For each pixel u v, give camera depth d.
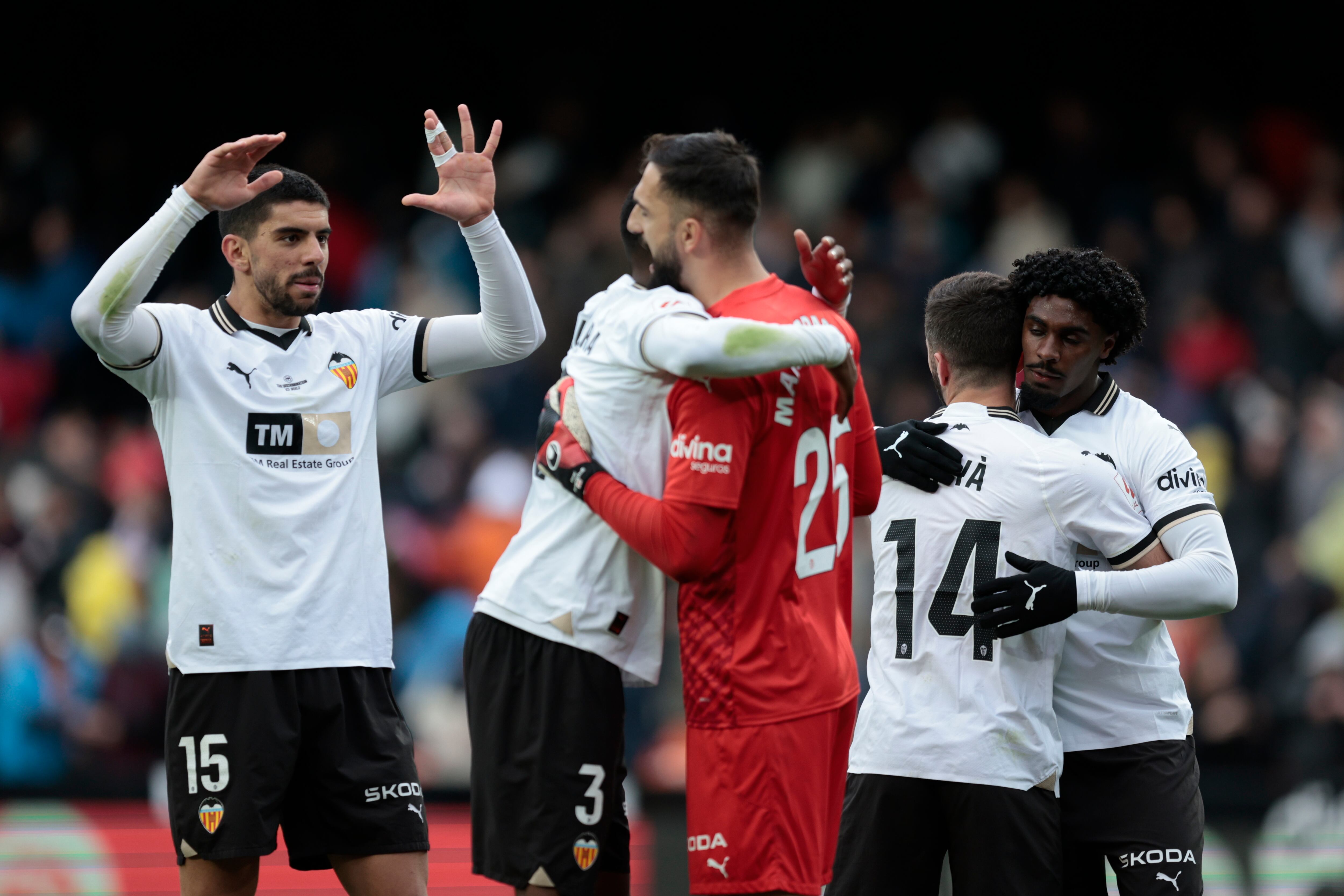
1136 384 35.44
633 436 11.45
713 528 10.85
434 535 30.64
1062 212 40.72
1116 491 12.66
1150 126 45.75
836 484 11.81
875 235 39.06
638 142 45.41
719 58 45.72
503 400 33.94
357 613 12.76
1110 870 17.58
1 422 35.25
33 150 39.25
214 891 12.42
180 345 12.46
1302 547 31.42
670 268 11.57
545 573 11.62
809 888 11.36
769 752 11.20
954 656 12.62
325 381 12.87
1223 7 45.19
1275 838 21.45
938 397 34.28
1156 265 38.66
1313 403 33.56
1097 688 13.23
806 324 11.30
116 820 20.50
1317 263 39.25
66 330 36.91
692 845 11.44
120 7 43.50
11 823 20.38
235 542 12.34
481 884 19.53
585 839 11.41
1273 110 45.31
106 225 42.00
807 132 42.88
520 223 38.81
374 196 39.59
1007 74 45.88
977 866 12.42
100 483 31.69
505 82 45.41
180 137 44.22
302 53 44.59
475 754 11.84
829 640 11.66
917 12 45.72
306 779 12.70
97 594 29.25
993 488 12.72
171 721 12.48
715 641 11.30
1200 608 12.40
